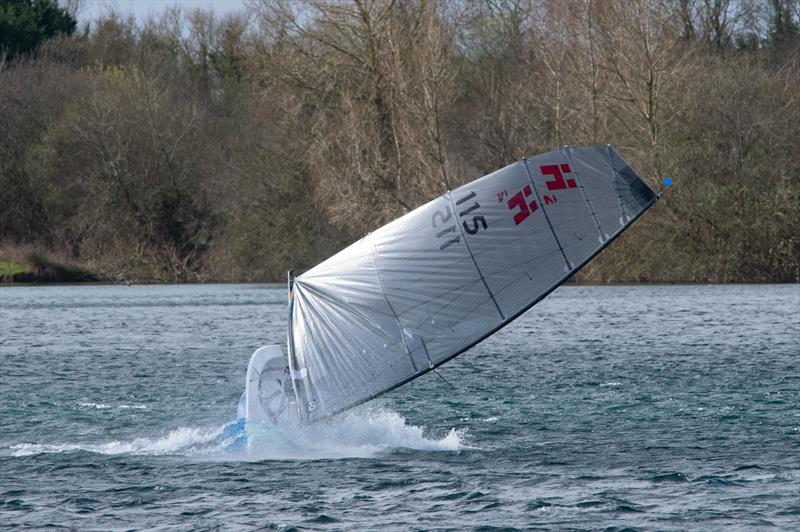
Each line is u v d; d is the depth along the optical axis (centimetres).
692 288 18675
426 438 6191
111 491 5025
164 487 5088
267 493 4969
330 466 5484
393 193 19150
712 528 4391
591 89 19150
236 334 12450
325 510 4694
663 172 18988
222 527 4478
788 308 14538
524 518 4556
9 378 8750
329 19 18962
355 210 19038
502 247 6031
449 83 19225
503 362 9550
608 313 14400
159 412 7181
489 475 5275
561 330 12369
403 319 5928
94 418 6925
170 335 12375
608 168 6031
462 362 9606
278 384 6056
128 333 12631
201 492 5000
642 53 18975
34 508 4747
